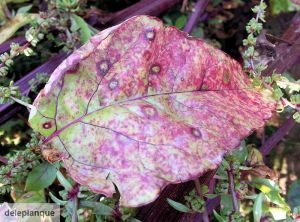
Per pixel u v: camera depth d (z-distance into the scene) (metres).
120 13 0.13
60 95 0.08
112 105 0.08
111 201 0.09
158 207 0.10
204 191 0.09
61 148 0.08
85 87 0.08
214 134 0.08
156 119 0.08
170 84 0.08
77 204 0.09
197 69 0.08
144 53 0.08
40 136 0.09
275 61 0.11
